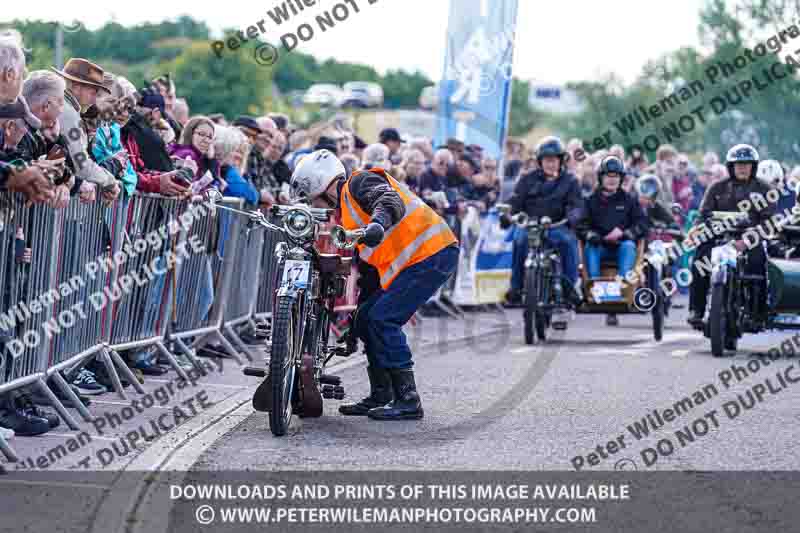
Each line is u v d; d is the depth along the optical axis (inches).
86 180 720.3
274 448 628.1
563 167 1301.7
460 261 1572.3
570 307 1267.2
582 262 1283.2
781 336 1354.6
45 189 588.1
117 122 796.0
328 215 676.7
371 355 736.3
